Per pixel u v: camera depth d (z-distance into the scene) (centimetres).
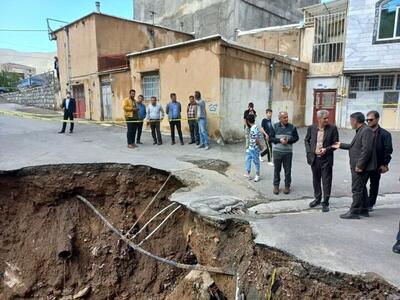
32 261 752
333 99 1853
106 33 1844
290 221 556
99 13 1788
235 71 1302
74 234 778
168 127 1468
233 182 794
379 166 628
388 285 365
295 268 423
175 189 812
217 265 554
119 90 1716
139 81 1571
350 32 1703
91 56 1859
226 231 561
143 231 771
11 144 1129
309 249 448
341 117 1820
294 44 1955
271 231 510
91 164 823
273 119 1598
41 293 729
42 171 802
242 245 529
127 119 1123
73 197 819
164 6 2745
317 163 627
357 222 561
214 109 1255
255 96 1445
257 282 470
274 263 454
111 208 818
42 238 775
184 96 1370
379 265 405
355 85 1778
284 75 1672
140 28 2016
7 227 786
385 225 546
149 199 820
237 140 1345
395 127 1695
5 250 769
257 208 626
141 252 700
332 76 1830
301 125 1923
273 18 2572
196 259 687
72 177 809
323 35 1866
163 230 750
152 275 725
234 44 1259
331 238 486
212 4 2366
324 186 620
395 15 1573
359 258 423
